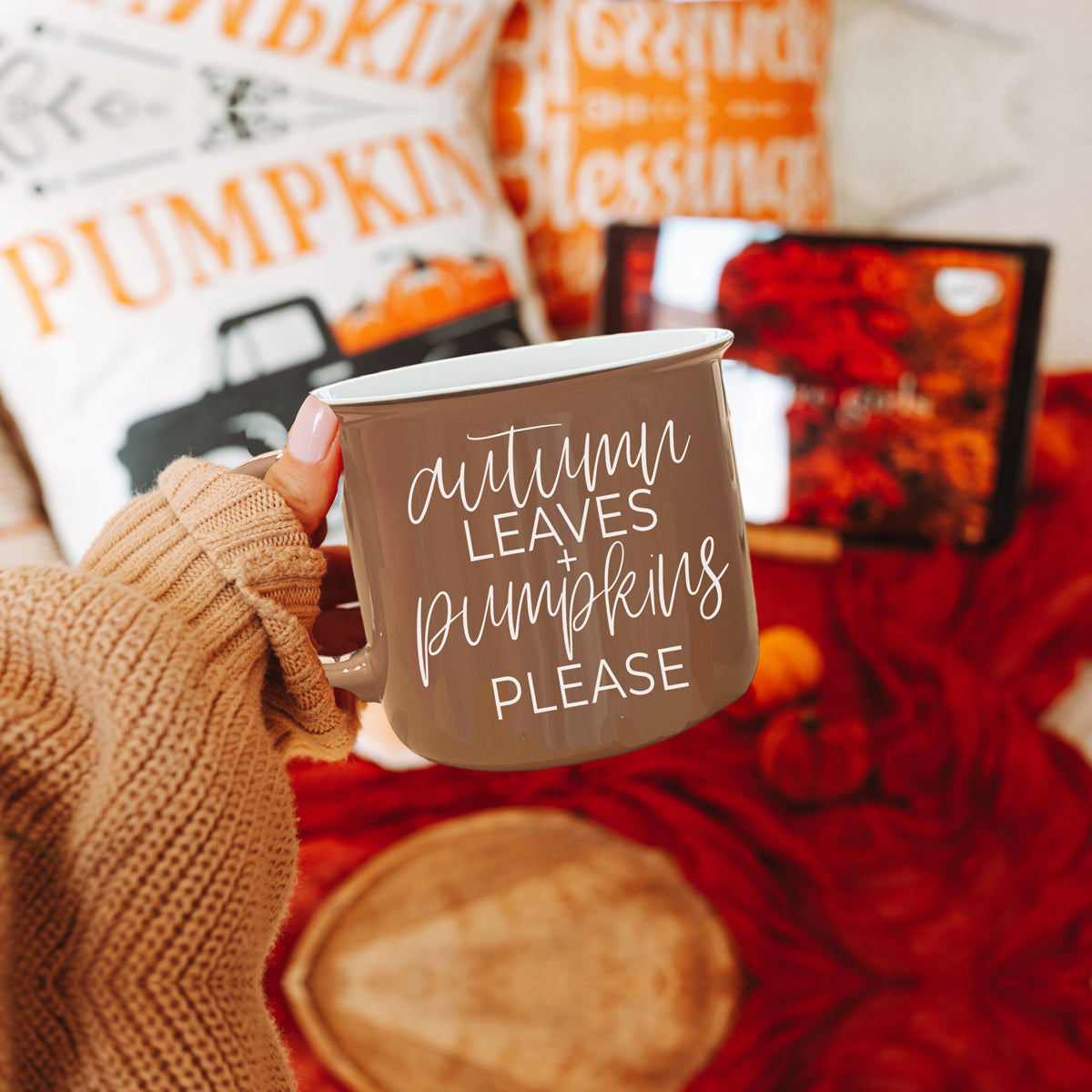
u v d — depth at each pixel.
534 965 0.73
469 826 0.75
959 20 0.95
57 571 0.25
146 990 0.22
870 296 0.80
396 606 0.27
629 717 0.27
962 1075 0.73
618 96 0.83
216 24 0.62
